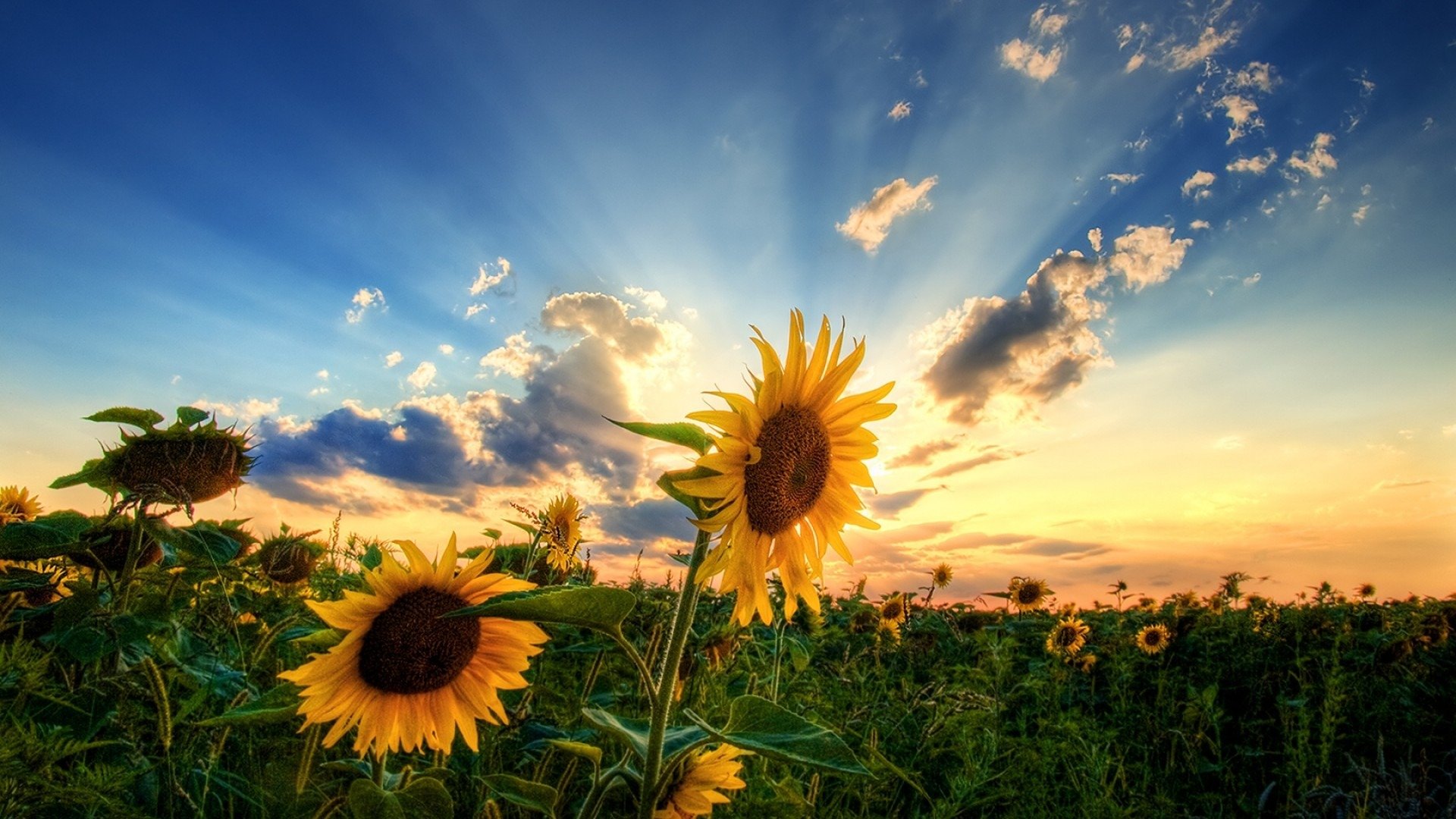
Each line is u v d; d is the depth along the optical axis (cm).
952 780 420
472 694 277
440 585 269
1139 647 923
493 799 306
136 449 353
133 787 253
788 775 355
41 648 317
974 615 1071
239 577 379
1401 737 680
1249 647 909
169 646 302
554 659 480
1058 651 833
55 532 345
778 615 512
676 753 247
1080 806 477
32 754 183
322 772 315
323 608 250
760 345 283
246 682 308
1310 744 627
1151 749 667
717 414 256
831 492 313
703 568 245
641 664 236
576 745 266
